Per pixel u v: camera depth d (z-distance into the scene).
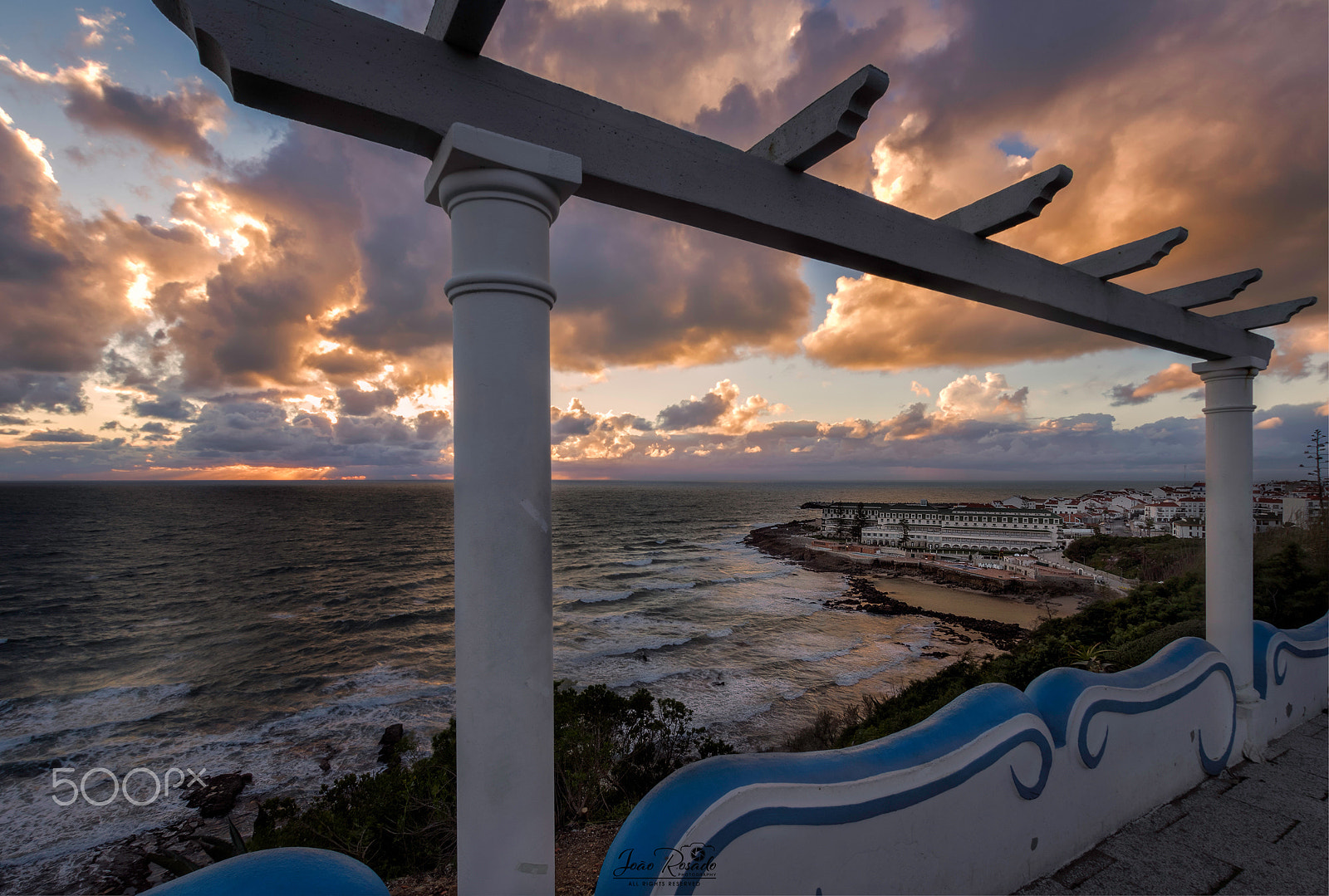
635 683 26.05
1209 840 2.77
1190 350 3.45
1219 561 3.71
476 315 1.38
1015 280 2.43
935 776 2.00
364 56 1.26
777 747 18.44
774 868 1.56
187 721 21.98
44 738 20.58
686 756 9.06
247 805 15.40
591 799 6.01
